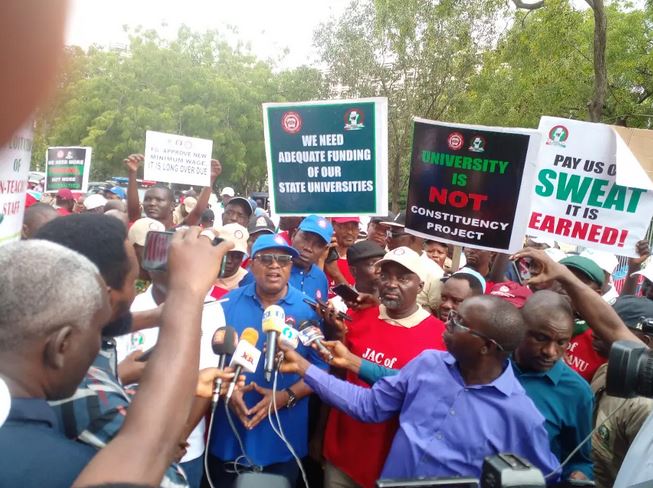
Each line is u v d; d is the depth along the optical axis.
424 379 2.60
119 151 32.28
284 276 3.39
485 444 2.42
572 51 16.27
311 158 4.65
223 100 34.84
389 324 3.37
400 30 23.77
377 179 4.52
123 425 1.19
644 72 16.91
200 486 3.30
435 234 4.34
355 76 27.22
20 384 1.20
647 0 16.33
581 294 2.89
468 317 2.43
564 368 2.84
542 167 5.00
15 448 1.12
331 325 3.43
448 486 1.68
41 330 1.20
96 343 1.31
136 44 34.22
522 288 3.61
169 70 33.88
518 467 1.50
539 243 7.61
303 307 3.50
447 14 18.69
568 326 2.75
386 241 6.64
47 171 9.51
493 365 2.48
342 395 2.78
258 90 37.09
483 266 5.64
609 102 17.16
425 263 4.61
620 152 4.68
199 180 7.07
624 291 5.52
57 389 1.26
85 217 1.74
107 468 1.09
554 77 16.45
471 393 2.49
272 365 2.65
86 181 9.38
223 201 17.92
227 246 1.53
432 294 4.46
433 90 24.94
